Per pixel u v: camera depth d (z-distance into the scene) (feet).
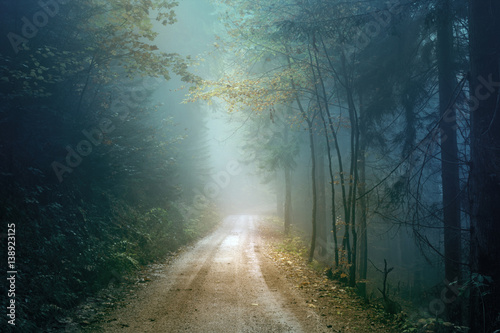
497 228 22.22
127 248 39.73
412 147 33.60
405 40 36.70
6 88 28.84
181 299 28.04
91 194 40.27
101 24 35.55
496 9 22.80
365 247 42.19
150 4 33.30
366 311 26.78
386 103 39.11
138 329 21.34
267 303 27.61
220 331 21.40
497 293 21.89
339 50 39.86
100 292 28.14
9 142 28.99
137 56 34.60
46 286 23.47
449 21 29.35
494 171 22.33
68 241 30.22
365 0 33.24
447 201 34.32
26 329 18.70
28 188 29.27
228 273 38.86
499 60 22.80
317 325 22.90
